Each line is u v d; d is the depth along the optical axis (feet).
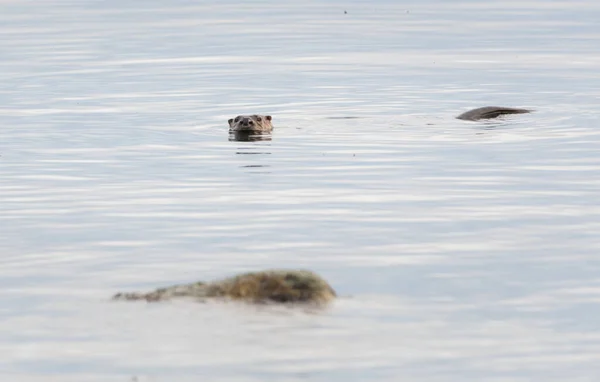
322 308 118.73
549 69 363.35
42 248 147.33
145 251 145.59
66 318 115.65
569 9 567.59
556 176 193.36
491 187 185.26
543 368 103.96
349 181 191.83
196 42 447.01
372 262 139.33
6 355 105.91
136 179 195.00
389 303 121.60
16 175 198.90
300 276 123.13
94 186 189.26
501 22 518.37
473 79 342.03
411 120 260.42
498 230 155.74
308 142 231.91
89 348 107.14
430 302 122.11
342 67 372.58
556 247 146.10
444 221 161.48
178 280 131.75
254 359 104.47
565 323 115.55
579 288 127.65
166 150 223.51
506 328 114.01
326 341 109.09
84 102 293.64
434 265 137.69
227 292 121.49
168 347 107.04
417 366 103.76
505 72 357.82
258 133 243.81
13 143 232.12
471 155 213.66
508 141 228.02
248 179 194.39
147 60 391.24
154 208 171.94
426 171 199.31
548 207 170.09
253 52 415.85
